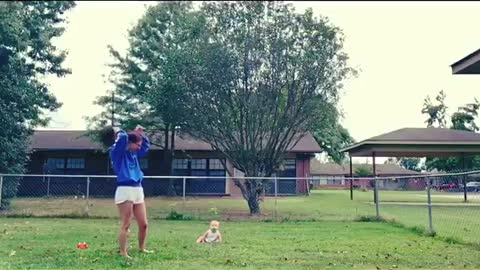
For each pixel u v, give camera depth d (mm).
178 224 10422
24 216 11609
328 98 13969
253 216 12680
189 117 13906
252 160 14016
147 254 5945
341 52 13781
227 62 13289
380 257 6051
